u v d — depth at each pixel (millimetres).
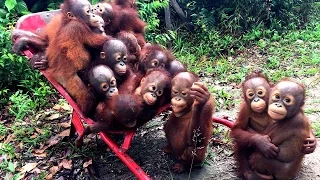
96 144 1646
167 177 1452
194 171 1472
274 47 2568
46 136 1729
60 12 1632
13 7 2230
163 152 1578
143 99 1345
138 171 1274
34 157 1627
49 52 1456
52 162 1582
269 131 1275
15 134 1768
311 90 2039
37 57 1511
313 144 1238
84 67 1438
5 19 2223
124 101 1291
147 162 1533
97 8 1685
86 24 1471
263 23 2742
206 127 1284
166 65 1501
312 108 1864
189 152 1377
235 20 2682
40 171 1542
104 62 1476
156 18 2713
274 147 1236
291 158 1252
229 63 2404
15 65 2062
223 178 1436
